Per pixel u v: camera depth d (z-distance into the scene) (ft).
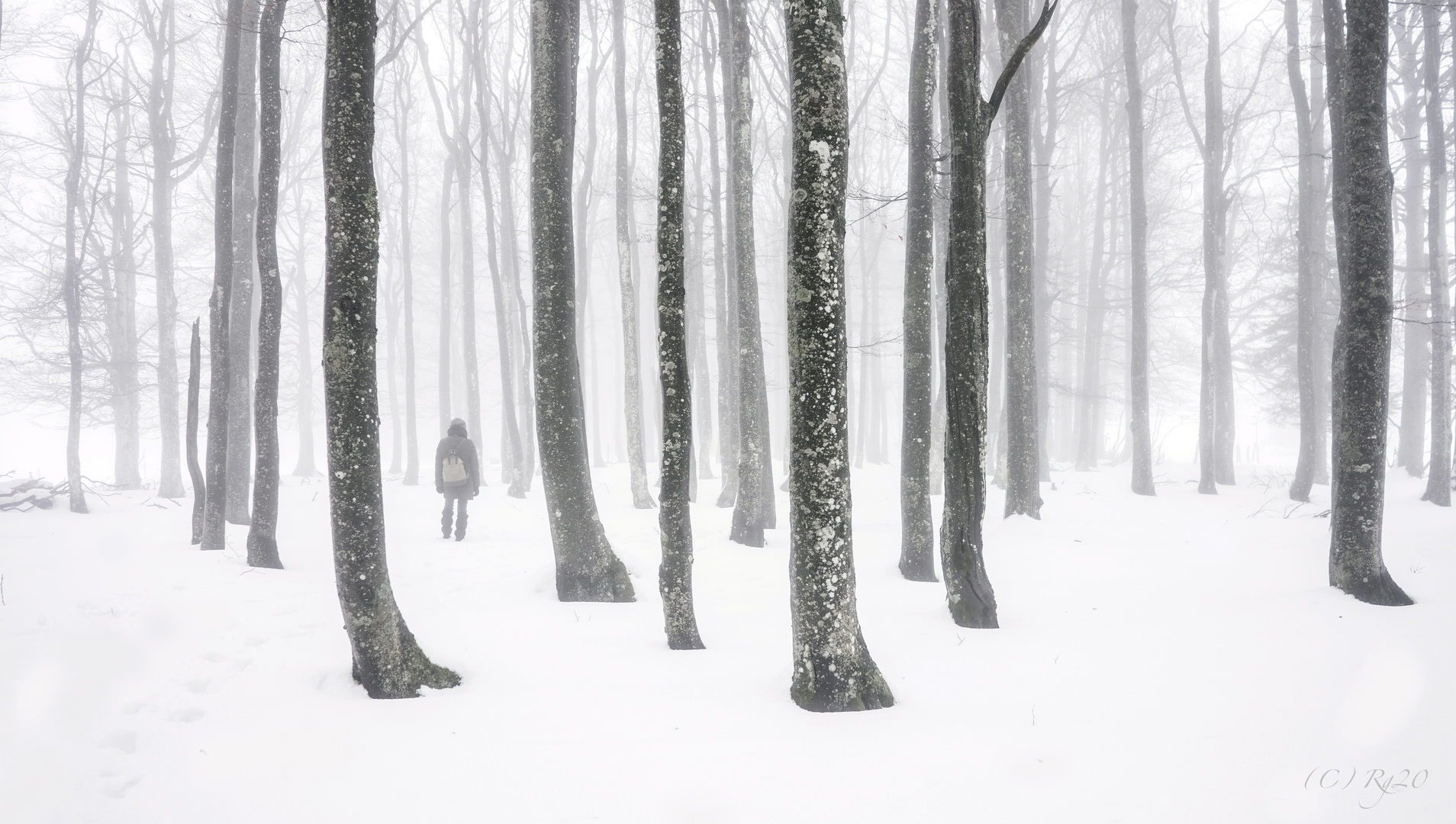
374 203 16.30
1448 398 48.62
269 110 32.81
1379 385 22.31
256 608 22.72
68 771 12.01
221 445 34.73
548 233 27.17
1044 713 13.79
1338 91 37.83
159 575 27.48
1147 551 34.65
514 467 64.39
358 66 16.03
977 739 12.54
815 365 15.20
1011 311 44.45
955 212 22.49
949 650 19.20
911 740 12.62
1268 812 9.70
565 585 26.53
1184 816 9.67
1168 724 12.85
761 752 12.21
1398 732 11.87
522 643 20.01
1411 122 73.97
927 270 31.09
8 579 25.96
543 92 27.86
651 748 12.45
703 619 24.22
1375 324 22.31
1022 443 43.78
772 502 46.78
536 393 27.27
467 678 16.90
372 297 16.17
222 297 34.78
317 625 21.15
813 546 14.94
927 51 30.99
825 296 15.28
